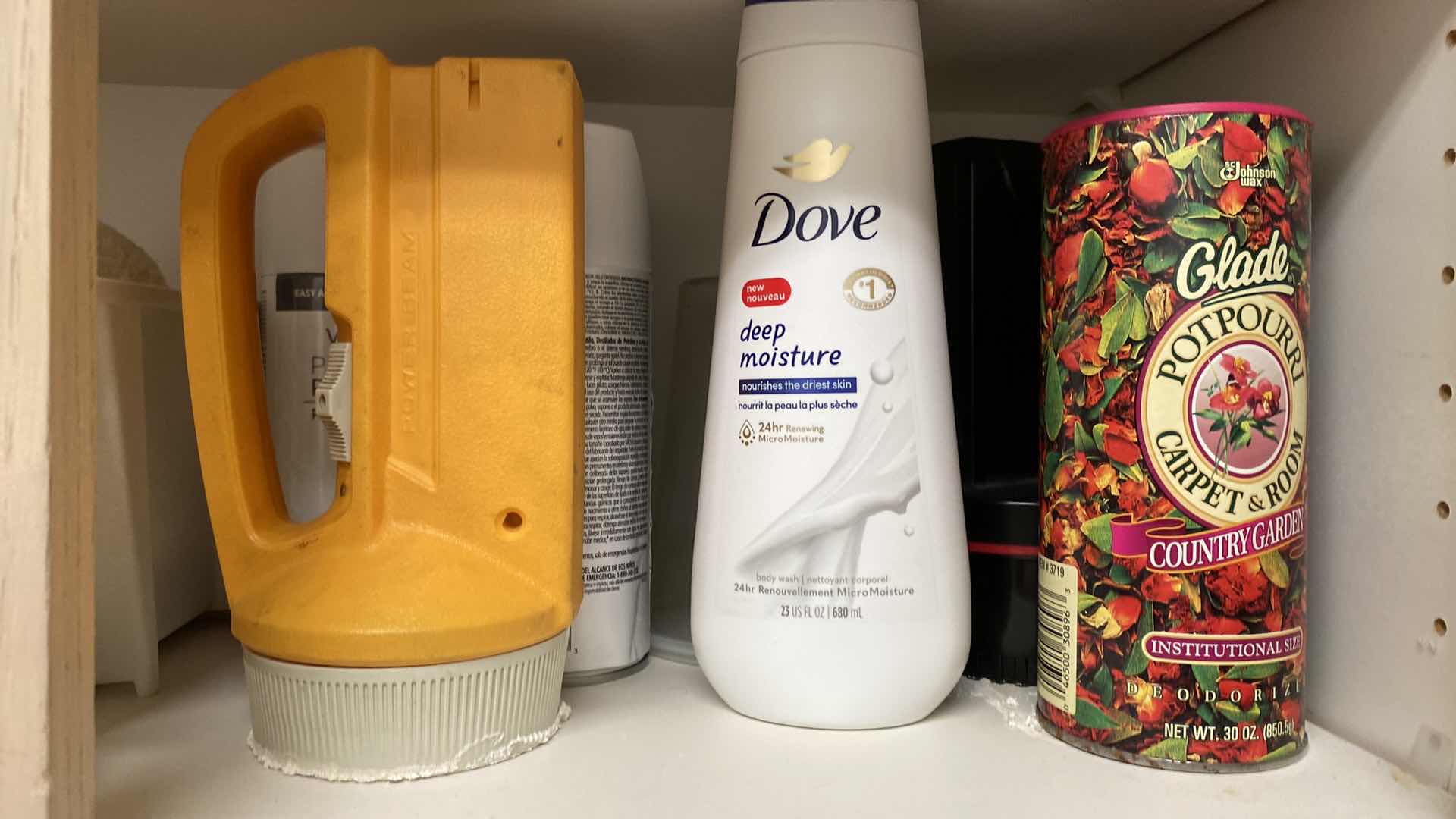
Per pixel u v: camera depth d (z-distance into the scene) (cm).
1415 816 29
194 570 46
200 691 39
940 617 36
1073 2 40
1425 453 32
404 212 34
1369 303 35
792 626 35
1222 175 32
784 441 36
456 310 33
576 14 40
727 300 37
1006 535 41
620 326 41
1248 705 32
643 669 43
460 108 34
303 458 42
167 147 49
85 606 24
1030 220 43
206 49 44
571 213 34
